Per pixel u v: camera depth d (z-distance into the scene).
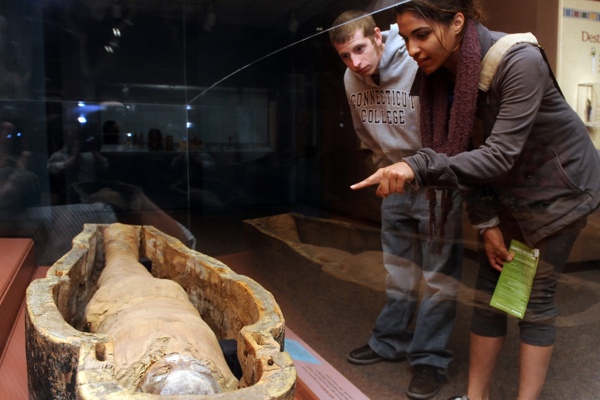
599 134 1.39
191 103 3.19
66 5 2.65
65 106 2.81
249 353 0.98
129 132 2.99
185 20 2.79
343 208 2.09
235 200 2.92
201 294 1.67
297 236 2.42
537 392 1.37
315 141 2.31
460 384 1.56
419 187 1.27
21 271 2.15
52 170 2.83
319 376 1.63
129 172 3.02
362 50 1.47
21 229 2.76
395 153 1.58
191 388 0.83
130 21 2.81
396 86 1.49
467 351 1.67
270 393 0.78
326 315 2.07
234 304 1.41
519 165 1.23
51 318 1.09
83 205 2.85
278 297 2.40
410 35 1.22
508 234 1.28
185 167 3.17
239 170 2.87
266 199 2.71
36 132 2.77
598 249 1.29
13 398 1.35
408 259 1.60
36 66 2.71
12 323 1.80
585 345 1.74
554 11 1.41
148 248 2.18
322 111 2.23
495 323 1.40
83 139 2.89
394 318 1.68
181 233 2.67
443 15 1.16
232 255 2.80
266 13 2.15
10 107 2.70
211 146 3.01
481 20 1.29
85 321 1.42
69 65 2.79
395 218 1.55
